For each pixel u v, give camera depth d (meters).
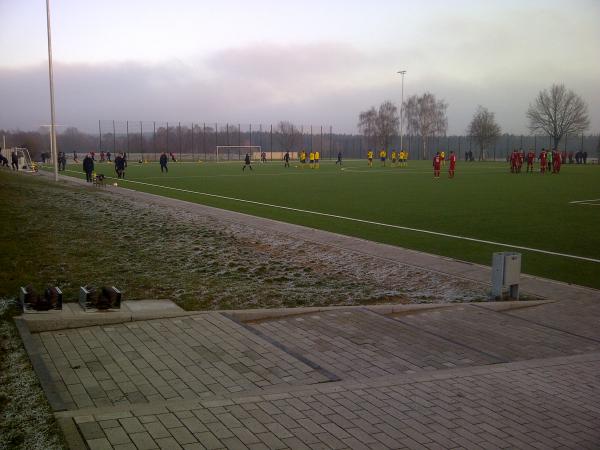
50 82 36.06
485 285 10.70
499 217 20.16
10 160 57.97
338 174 49.41
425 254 13.38
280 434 4.58
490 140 103.50
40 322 7.32
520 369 6.50
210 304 8.80
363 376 6.24
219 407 5.07
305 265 12.24
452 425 4.91
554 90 99.38
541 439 4.71
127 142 90.75
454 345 7.45
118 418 4.76
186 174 47.47
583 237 16.02
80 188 30.22
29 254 11.63
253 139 104.12
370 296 9.77
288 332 7.79
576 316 8.94
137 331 7.41
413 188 33.22
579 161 85.50
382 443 4.51
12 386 5.33
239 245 14.33
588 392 5.84
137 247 13.48
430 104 117.81
